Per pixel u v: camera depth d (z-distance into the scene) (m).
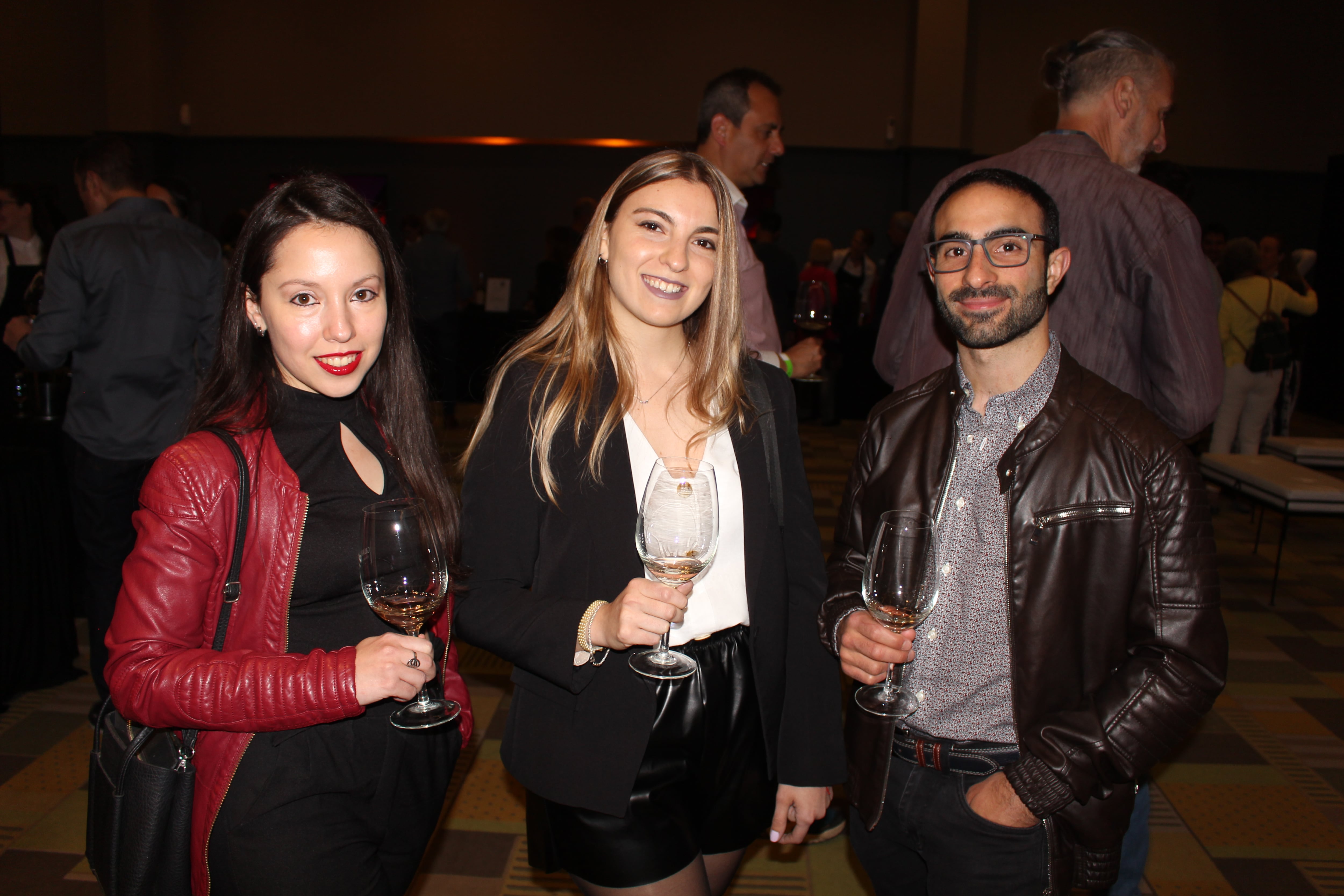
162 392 2.71
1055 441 1.27
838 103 9.82
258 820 1.12
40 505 3.04
